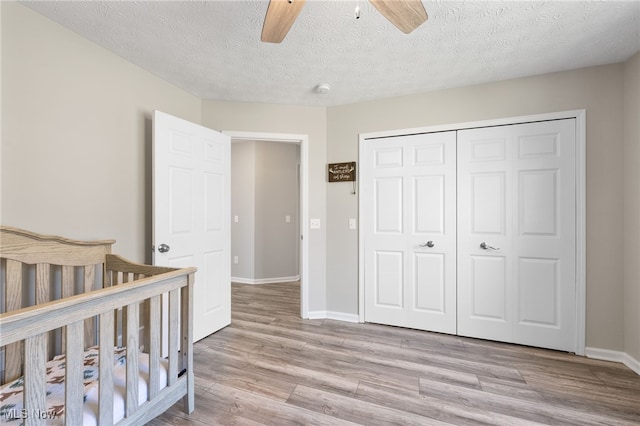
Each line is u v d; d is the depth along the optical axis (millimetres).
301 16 1550
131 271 1747
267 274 4504
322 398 1610
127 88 2041
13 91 1456
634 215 1913
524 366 1961
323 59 2021
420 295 2588
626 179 1984
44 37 1572
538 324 2238
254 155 4457
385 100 2689
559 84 2176
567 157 2150
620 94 2025
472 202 2414
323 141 2904
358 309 2791
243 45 1854
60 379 1256
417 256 2596
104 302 1086
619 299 2029
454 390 1687
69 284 1632
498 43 1817
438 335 2482
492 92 2355
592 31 1689
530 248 2252
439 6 1482
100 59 1863
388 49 1890
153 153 2021
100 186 1871
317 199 2896
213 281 2525
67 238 1617
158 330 1345
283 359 2053
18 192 1476
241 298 3609
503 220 2324
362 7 1478
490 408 1530
